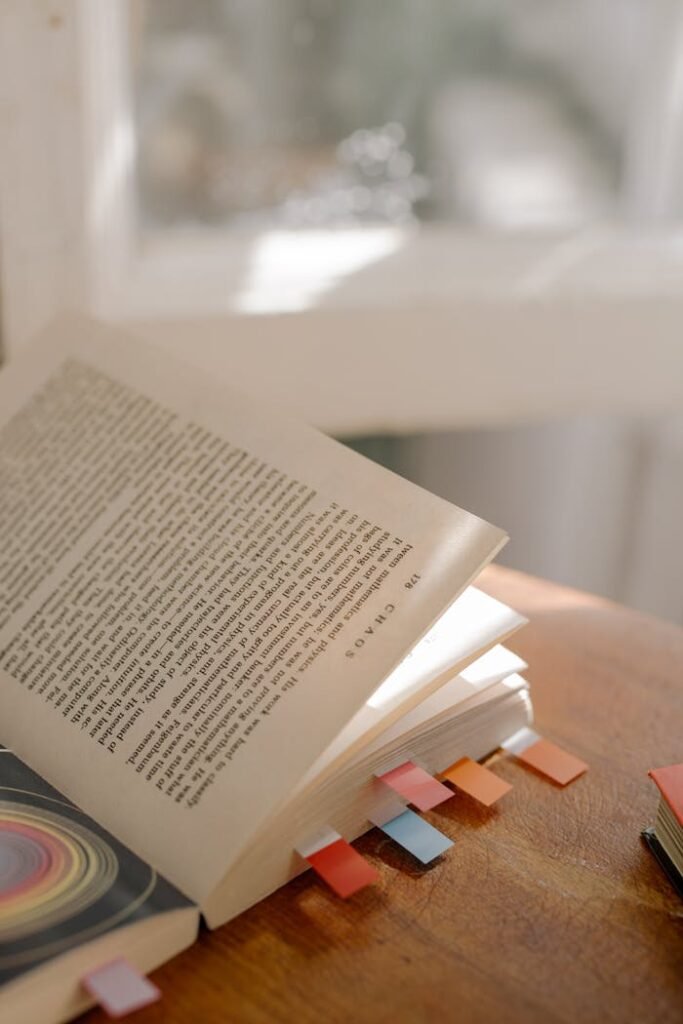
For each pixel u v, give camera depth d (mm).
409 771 572
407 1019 473
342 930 516
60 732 571
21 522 667
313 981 489
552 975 497
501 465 1325
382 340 1085
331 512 592
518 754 635
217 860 499
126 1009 452
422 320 1091
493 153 1158
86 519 650
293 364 1066
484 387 1137
